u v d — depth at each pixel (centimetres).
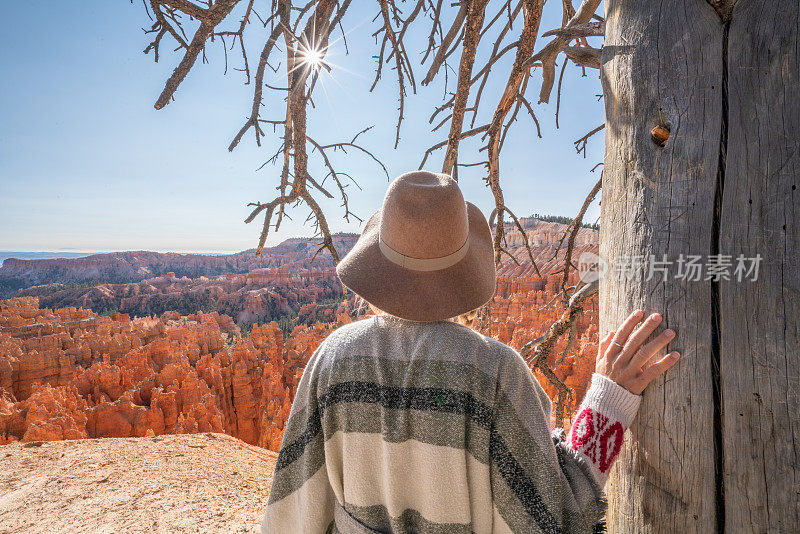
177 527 290
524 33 210
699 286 108
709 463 106
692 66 111
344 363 92
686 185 110
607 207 130
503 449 81
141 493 332
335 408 91
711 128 108
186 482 354
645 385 109
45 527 288
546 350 249
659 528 113
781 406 97
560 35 166
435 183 86
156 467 379
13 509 308
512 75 218
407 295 85
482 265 94
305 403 98
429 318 85
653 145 117
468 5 223
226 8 169
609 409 106
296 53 224
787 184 98
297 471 98
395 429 83
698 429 107
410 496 84
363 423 87
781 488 98
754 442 100
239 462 411
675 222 111
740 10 105
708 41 109
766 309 99
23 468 369
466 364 82
